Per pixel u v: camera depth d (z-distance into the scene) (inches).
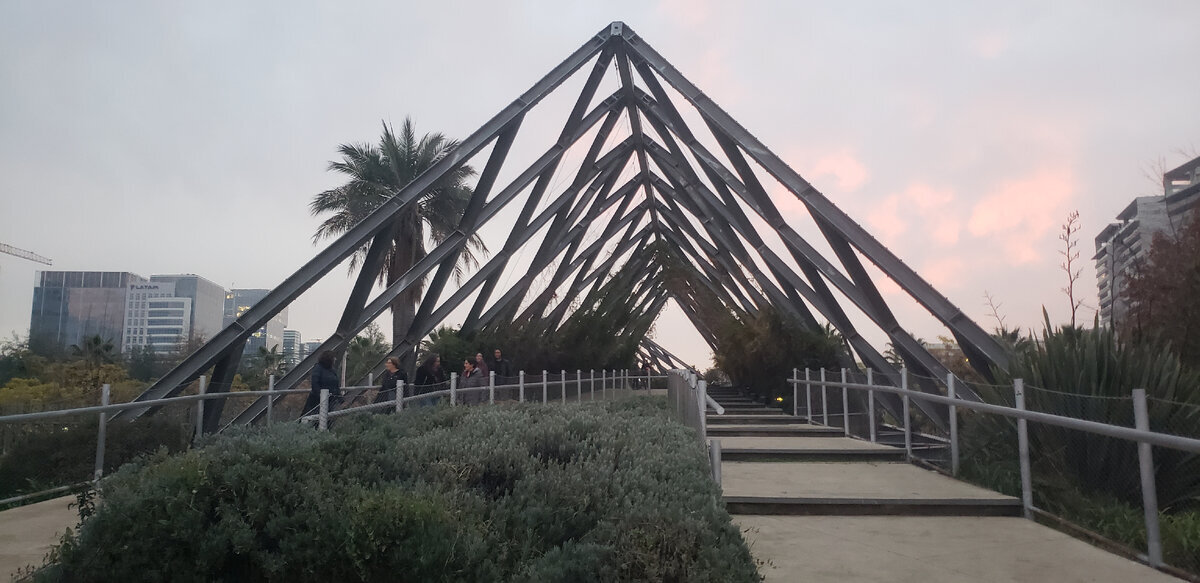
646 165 1203.2
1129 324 444.8
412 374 875.4
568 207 1049.5
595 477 195.8
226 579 158.7
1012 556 203.3
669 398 676.1
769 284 1007.0
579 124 886.4
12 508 265.3
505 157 809.5
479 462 206.8
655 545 148.0
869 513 259.8
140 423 334.6
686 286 1565.0
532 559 163.2
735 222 932.6
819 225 733.3
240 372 1502.2
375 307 777.6
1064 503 250.5
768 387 889.5
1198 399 287.7
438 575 152.9
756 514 262.5
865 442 448.5
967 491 280.4
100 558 152.2
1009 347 604.7
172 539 155.1
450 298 914.1
